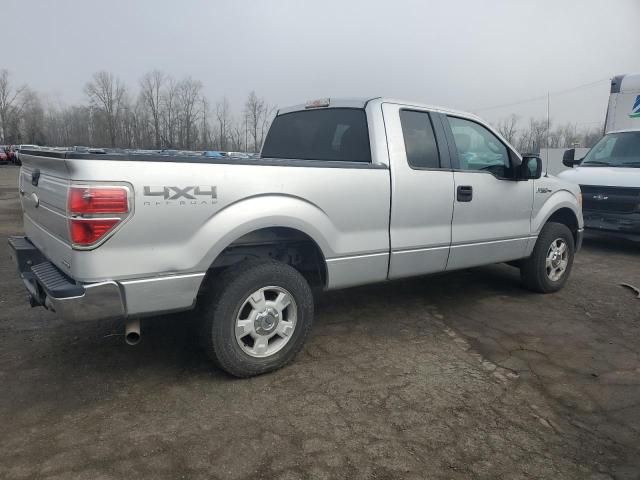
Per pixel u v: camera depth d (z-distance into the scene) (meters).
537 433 2.86
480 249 4.75
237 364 3.31
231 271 3.30
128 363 3.62
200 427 2.84
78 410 2.98
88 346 3.89
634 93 10.51
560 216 5.82
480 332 4.40
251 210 3.21
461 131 4.64
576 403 3.20
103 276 2.78
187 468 2.48
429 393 3.28
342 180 3.66
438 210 4.31
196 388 3.28
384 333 4.33
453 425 2.92
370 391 3.29
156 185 2.85
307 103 4.79
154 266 2.91
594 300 5.39
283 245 3.82
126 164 2.77
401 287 5.75
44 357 3.69
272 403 3.11
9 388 3.23
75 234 2.71
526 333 4.39
